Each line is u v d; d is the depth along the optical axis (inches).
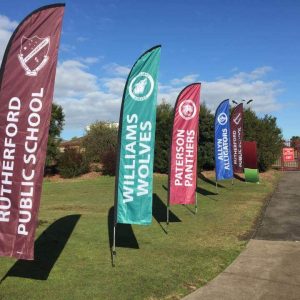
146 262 221.9
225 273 204.7
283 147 867.4
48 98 166.4
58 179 735.1
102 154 802.8
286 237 280.8
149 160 218.7
